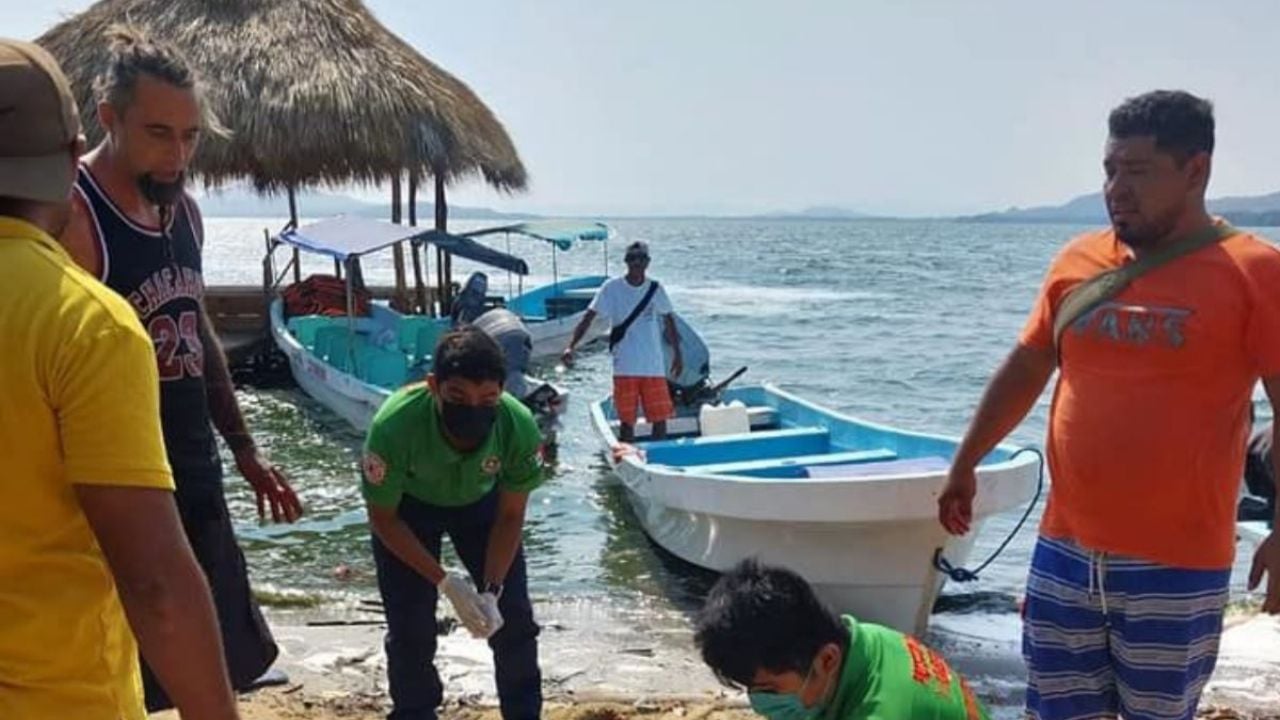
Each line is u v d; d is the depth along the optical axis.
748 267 59.53
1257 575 3.48
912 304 35.38
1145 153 3.36
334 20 17.17
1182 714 3.53
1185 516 3.43
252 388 16.39
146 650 2.05
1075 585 3.59
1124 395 3.47
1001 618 7.42
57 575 2.04
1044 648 3.68
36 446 1.96
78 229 3.31
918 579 6.79
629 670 6.20
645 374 10.64
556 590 7.93
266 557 8.55
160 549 2.01
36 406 1.95
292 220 21.19
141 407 2.02
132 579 2.00
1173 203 3.39
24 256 2.00
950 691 2.69
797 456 9.62
